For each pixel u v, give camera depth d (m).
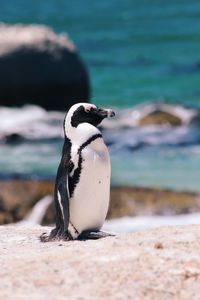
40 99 40.59
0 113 36.78
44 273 9.60
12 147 31.20
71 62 40.91
